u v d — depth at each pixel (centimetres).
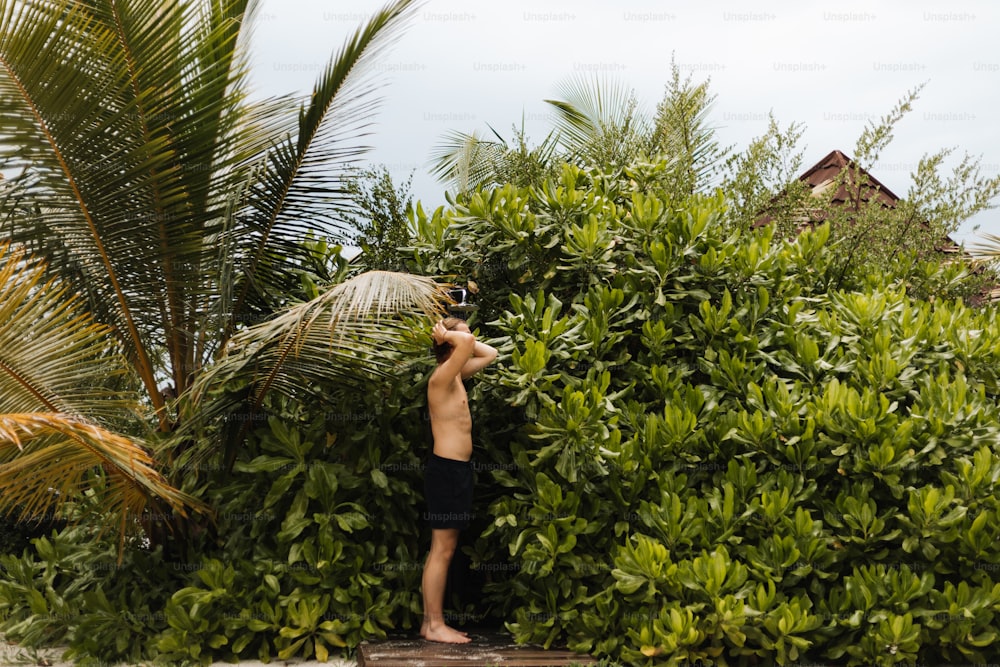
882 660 504
